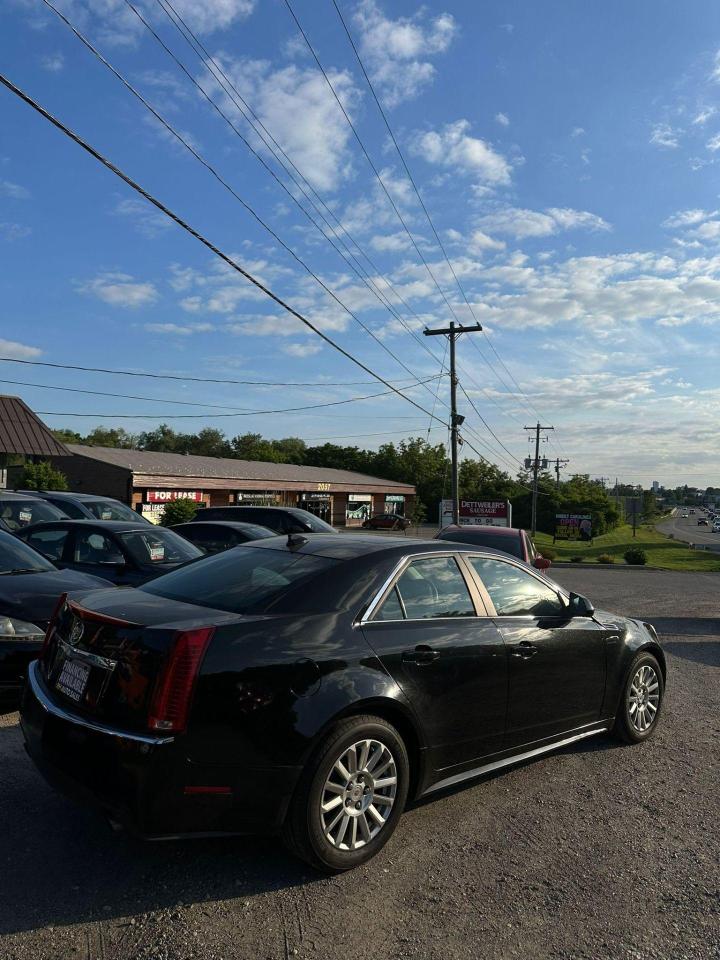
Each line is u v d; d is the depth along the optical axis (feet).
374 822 12.00
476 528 40.57
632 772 16.51
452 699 13.34
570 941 9.97
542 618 15.88
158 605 12.39
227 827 10.74
